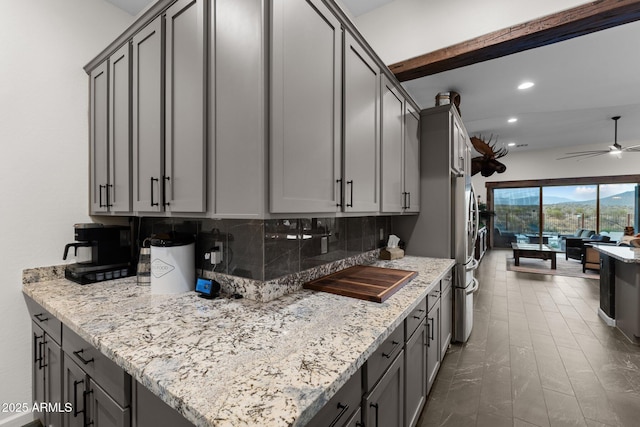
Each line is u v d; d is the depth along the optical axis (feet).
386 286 5.21
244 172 3.52
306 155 3.96
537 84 11.44
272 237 4.75
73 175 6.25
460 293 8.89
